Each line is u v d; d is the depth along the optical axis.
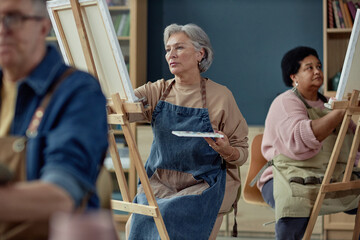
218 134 2.39
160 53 4.99
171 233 2.39
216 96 2.63
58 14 2.36
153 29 5.00
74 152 1.11
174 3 4.98
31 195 1.00
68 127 1.15
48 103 1.19
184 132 2.38
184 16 4.97
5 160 1.17
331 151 2.94
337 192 2.81
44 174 1.09
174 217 2.40
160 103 2.62
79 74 1.25
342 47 4.55
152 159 2.63
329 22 4.42
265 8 4.86
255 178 3.12
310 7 4.80
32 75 1.21
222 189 2.57
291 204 2.72
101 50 2.30
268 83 4.86
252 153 3.29
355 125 3.07
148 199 2.30
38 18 1.22
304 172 2.85
